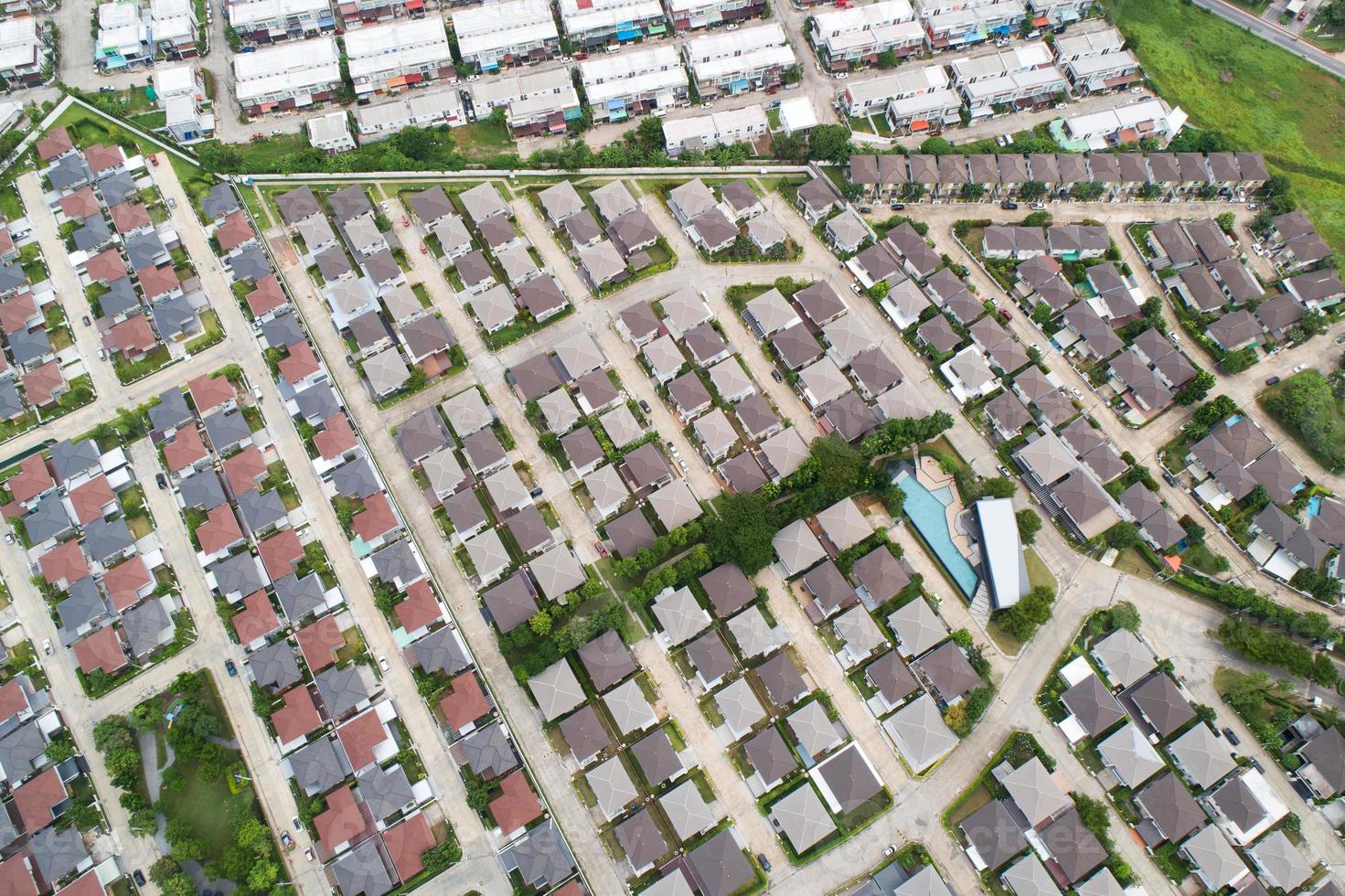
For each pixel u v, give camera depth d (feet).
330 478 410.52
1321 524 405.80
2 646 374.63
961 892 346.54
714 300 463.42
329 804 347.36
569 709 364.99
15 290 447.83
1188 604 396.78
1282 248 484.74
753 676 379.14
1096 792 362.33
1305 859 346.74
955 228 484.74
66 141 488.02
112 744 351.05
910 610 383.24
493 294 446.60
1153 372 442.91
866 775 356.38
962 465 419.33
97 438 415.23
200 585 391.45
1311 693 377.91
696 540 402.72
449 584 394.93
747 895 342.03
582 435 413.59
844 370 446.19
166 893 331.98
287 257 465.06
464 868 346.13
